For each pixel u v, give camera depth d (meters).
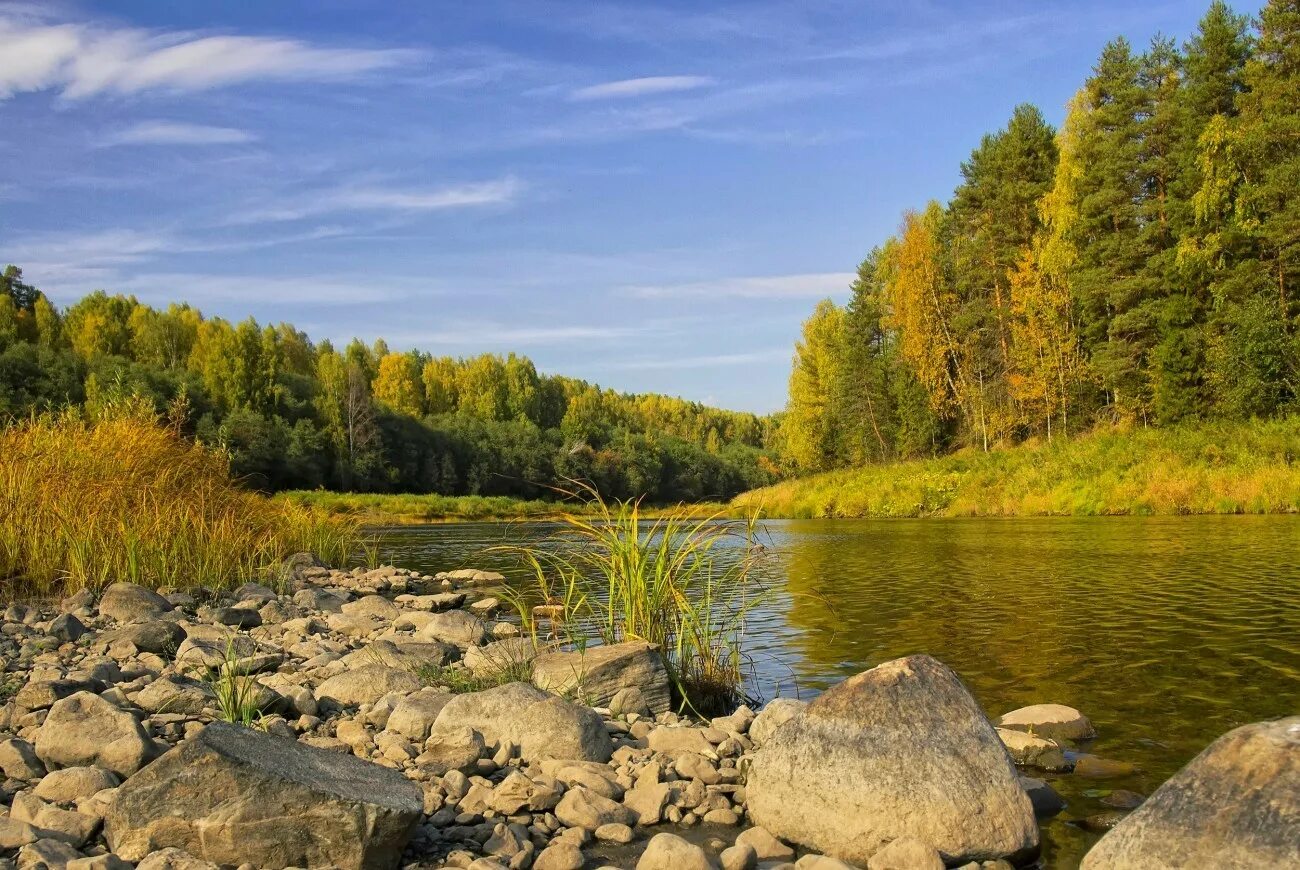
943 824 3.76
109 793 3.94
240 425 48.72
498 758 4.76
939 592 11.28
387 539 25.02
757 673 7.23
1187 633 8.29
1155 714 5.85
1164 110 35.22
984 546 17.53
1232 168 31.45
